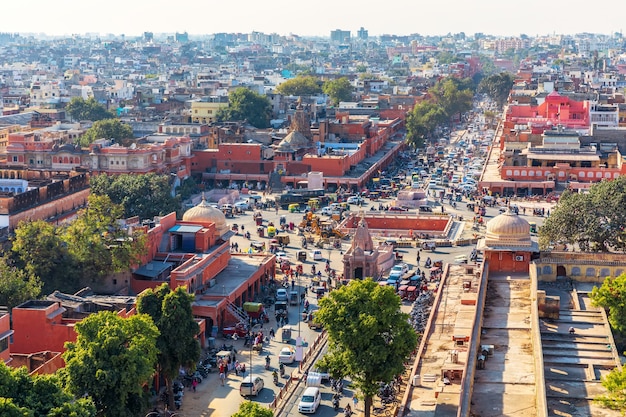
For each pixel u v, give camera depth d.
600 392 129.62
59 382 113.06
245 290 186.00
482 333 151.00
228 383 145.50
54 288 174.62
